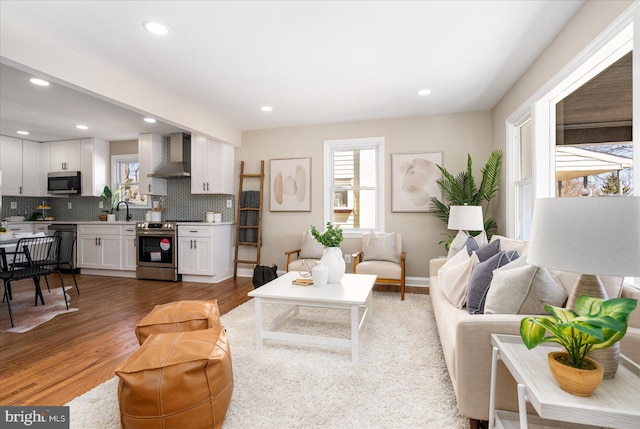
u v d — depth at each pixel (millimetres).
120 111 4059
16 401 1749
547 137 2746
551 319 1077
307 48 2580
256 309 2334
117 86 2992
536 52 2652
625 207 967
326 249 2771
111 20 2172
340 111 4188
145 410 1384
